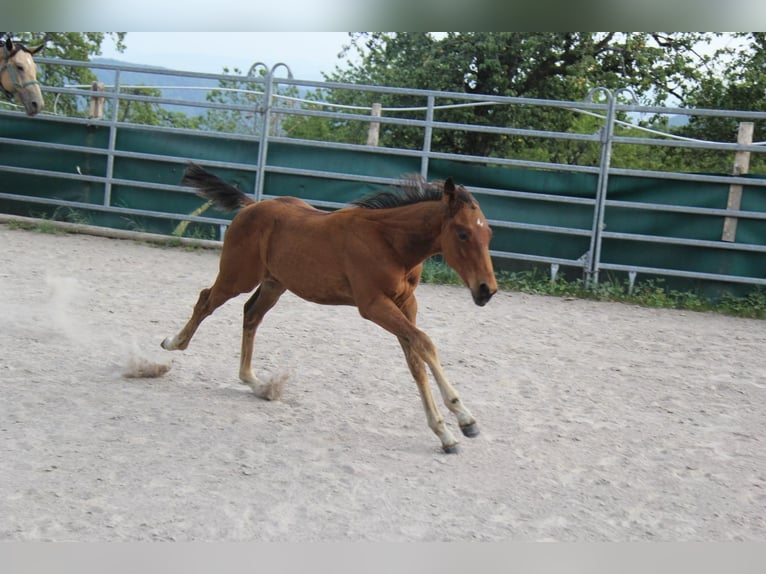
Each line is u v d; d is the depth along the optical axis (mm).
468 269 4625
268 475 4402
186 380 6012
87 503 3918
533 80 16297
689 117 16000
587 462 4910
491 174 11180
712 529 4086
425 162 11164
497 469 4711
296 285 5297
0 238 11109
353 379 6336
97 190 12211
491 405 5918
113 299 8383
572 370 7051
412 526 3918
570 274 11133
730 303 10469
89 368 6074
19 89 9547
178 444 4754
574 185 10961
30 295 8195
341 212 5219
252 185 11742
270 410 5496
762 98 15297
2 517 3709
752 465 5023
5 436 4641
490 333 8227
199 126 17469
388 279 4934
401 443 5043
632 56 15852
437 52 16016
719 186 10562
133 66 11812
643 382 6809
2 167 12281
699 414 6023
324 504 4094
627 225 10836
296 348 7129
